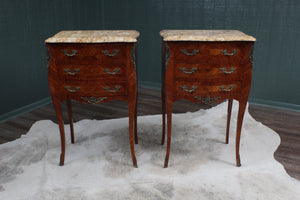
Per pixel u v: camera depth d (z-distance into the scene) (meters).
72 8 3.77
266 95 3.54
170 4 3.71
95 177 2.09
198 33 2.11
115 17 4.11
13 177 2.10
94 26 4.14
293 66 3.32
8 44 3.07
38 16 3.34
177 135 2.69
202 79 2.03
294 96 3.40
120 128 2.85
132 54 1.98
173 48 1.96
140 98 3.74
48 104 3.58
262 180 2.05
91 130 2.81
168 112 2.12
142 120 3.02
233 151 2.43
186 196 1.89
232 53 1.95
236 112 3.16
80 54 1.97
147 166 2.22
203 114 3.14
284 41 3.28
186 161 2.28
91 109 3.39
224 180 2.05
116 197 1.89
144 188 1.97
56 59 1.99
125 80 2.05
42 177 2.09
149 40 4.00
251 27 3.38
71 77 2.04
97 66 2.01
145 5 3.87
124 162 2.27
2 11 2.95
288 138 2.69
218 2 3.44
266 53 3.40
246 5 3.32
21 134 2.80
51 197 1.89
